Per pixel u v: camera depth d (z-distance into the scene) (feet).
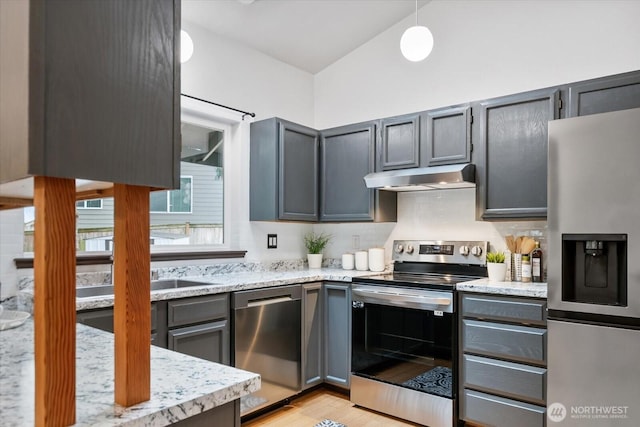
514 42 10.12
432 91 11.30
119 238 2.55
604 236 6.56
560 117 8.33
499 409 7.83
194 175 10.64
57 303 2.19
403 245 11.10
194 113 10.37
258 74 11.81
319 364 10.36
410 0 11.10
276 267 11.95
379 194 10.89
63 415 2.20
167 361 3.36
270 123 10.89
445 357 8.41
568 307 6.85
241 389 2.88
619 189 6.46
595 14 9.15
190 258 10.00
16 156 2.10
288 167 10.97
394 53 12.00
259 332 8.89
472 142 9.41
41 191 2.15
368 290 9.50
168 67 2.65
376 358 9.40
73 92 2.19
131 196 2.55
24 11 2.07
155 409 2.44
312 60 12.84
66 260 2.23
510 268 9.27
